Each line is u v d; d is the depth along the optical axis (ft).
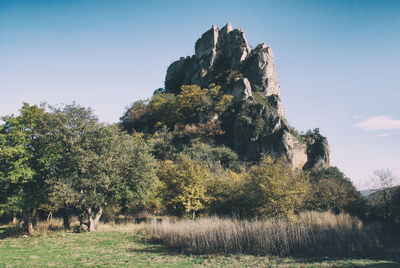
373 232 63.98
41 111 84.17
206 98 268.21
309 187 105.29
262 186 74.23
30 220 78.84
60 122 78.38
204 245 54.34
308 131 250.16
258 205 77.25
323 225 58.95
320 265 40.63
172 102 290.56
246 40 336.29
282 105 277.23
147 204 112.27
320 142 231.30
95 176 76.28
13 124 81.00
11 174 72.79
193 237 55.11
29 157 78.59
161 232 67.67
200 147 194.29
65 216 86.33
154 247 57.98
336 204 107.55
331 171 176.45
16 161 76.02
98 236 71.15
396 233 67.31
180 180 86.12
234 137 229.86
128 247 57.62
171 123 281.74
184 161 92.99
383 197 104.83
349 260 43.52
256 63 300.40
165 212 109.40
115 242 63.16
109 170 78.69
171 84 389.60
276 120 219.20
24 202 75.15
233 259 46.60
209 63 331.98
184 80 362.94
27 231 79.00
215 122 249.96
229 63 326.44
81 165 76.69
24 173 74.23
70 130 79.82
